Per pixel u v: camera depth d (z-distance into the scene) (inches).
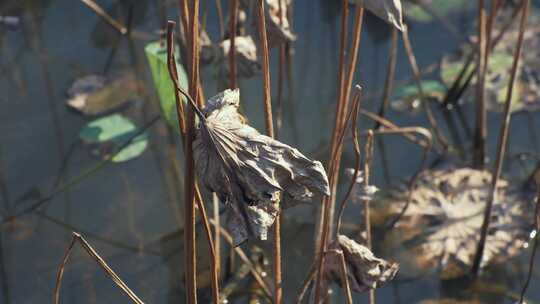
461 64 139.2
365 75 139.5
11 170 128.9
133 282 117.2
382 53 144.6
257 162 79.6
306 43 148.6
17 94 139.2
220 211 121.1
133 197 125.6
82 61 146.6
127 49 149.5
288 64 135.6
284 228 121.6
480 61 124.9
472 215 121.6
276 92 137.0
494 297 113.5
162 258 119.3
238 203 80.2
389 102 134.6
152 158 129.8
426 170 127.2
